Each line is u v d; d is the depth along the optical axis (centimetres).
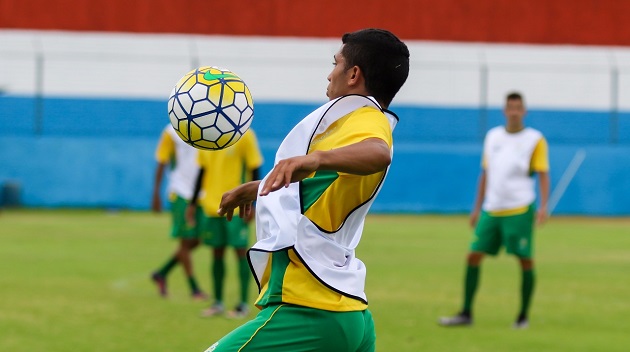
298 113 7062
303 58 7231
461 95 7212
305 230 917
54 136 6600
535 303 2672
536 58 7325
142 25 7194
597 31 7369
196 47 7200
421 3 7306
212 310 2334
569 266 3584
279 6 7275
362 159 845
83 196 6150
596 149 6494
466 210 6378
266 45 7256
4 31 7025
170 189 2597
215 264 2355
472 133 7144
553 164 6475
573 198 6462
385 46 947
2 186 6019
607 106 7244
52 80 6975
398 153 6359
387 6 7312
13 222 5144
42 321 2211
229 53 7212
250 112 997
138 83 7031
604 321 2369
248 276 2356
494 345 2028
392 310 2481
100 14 7150
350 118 916
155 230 4803
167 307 2455
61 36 7088
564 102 7244
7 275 3044
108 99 6838
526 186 2284
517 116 2305
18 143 6125
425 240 4528
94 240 4247
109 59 7012
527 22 7362
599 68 7238
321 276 915
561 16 7375
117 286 2836
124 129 6856
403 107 7112
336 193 914
